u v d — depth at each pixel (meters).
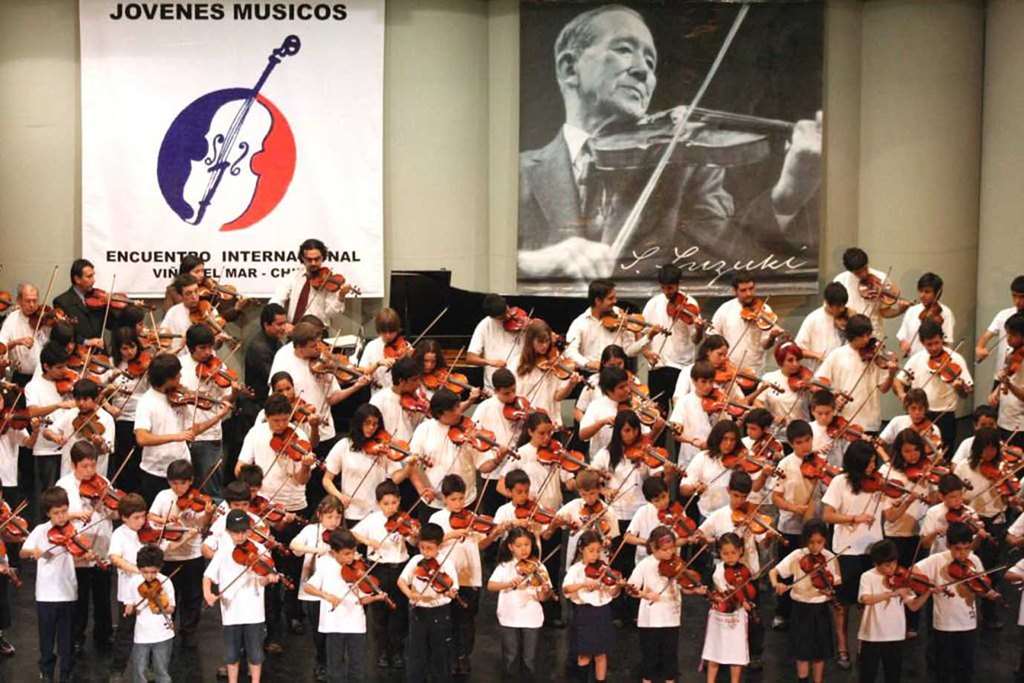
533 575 15.09
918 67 22.75
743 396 18.47
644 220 22.89
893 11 22.78
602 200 22.83
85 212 22.11
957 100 22.78
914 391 17.28
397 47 22.38
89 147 22.03
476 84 22.83
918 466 16.42
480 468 16.44
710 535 15.62
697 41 22.61
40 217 22.28
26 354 19.56
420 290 20.47
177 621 16.52
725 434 16.20
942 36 22.62
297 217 22.42
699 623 16.92
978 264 23.08
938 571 15.36
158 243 22.30
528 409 17.11
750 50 22.67
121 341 18.53
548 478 16.50
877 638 14.93
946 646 15.32
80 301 20.14
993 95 22.53
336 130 22.31
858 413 18.38
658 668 15.04
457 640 15.53
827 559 15.05
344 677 14.76
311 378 17.66
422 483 16.23
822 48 22.83
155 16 21.94
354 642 14.62
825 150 23.17
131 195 22.16
